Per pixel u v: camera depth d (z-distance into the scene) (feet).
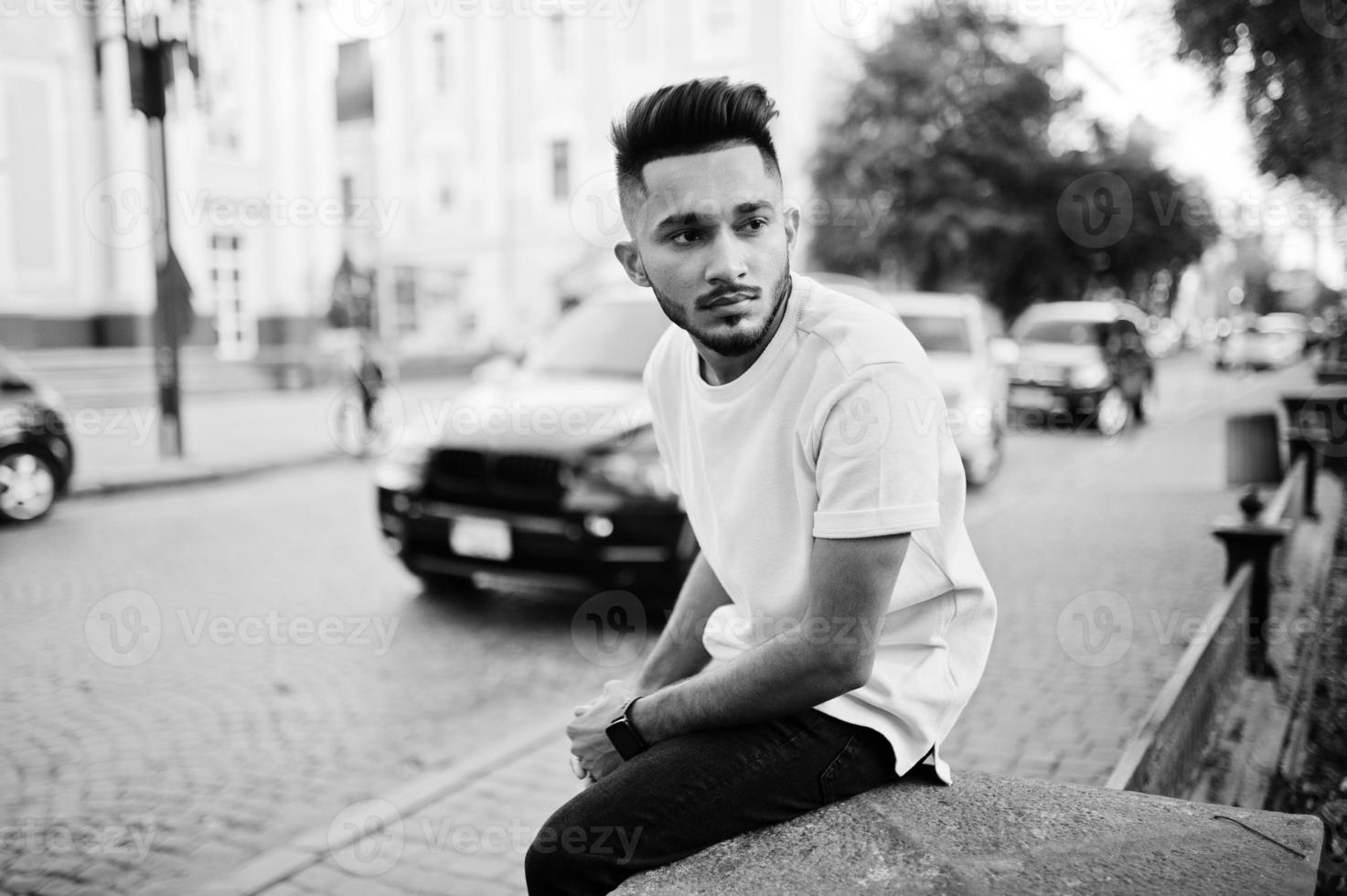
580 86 79.25
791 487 4.88
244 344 68.59
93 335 61.87
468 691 15.11
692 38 75.72
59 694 15.02
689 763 4.81
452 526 18.11
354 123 73.97
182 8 36.01
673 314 4.83
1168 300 72.38
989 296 75.41
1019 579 19.83
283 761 12.66
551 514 17.29
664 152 4.65
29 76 58.08
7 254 57.88
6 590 20.71
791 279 5.02
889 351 4.57
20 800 11.58
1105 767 11.22
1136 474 34.27
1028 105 68.85
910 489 4.41
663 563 17.01
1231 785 9.52
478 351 81.87
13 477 27.20
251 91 66.44
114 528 27.30
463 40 82.07
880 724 4.96
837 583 4.45
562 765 12.01
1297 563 17.39
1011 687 13.92
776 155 4.82
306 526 27.58
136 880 9.73
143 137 61.16
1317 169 17.70
